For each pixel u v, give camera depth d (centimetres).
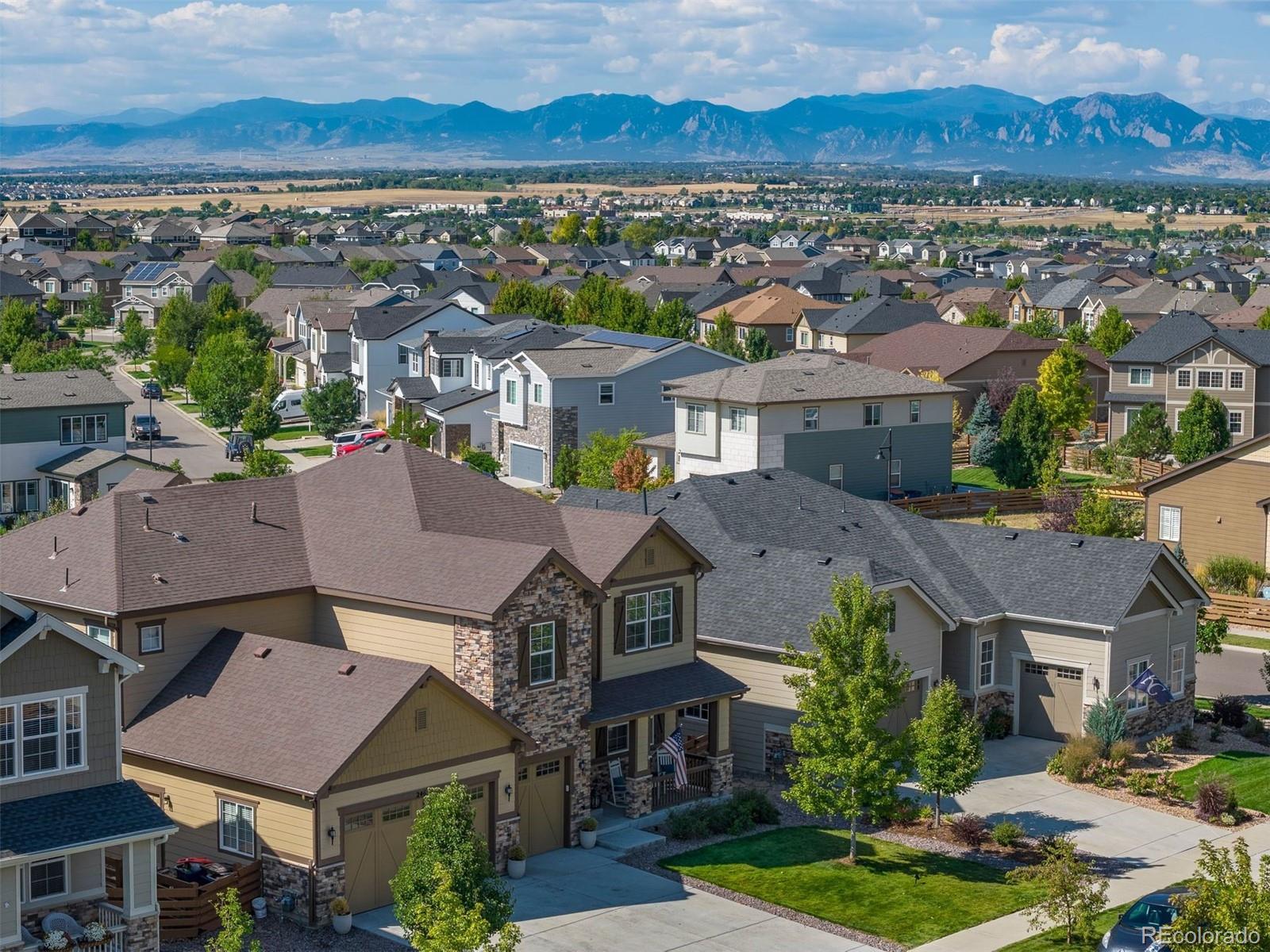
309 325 12975
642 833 3822
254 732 3353
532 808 3681
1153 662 4766
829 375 8275
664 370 8969
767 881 3528
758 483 5438
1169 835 3884
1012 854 3731
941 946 3162
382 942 3106
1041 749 4641
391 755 3281
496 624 3541
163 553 3844
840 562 4525
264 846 3250
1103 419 11188
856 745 3559
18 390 8019
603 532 4078
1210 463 6725
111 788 2905
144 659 3631
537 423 8906
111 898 2969
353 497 4197
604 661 3981
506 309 13650
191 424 11394
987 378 10706
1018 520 7962
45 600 3734
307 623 3953
